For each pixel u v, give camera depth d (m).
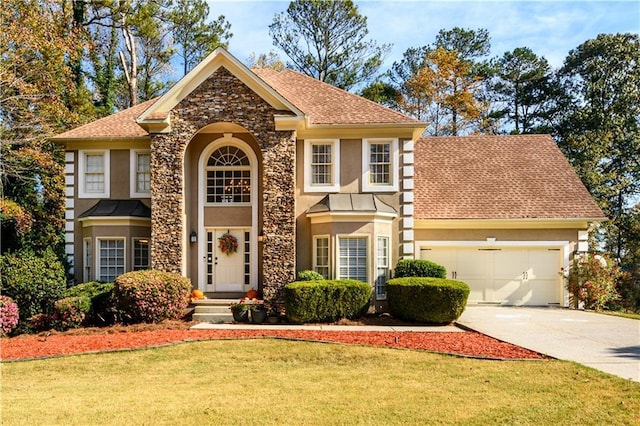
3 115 24.30
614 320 17.38
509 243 21.55
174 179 18.70
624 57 39.91
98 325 16.72
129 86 36.09
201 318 17.42
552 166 23.86
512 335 14.25
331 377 10.23
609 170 38.62
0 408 8.38
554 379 9.62
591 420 7.57
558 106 42.94
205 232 20.36
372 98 38.56
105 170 21.34
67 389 9.62
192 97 18.89
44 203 26.80
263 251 18.44
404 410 8.10
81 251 21.11
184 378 10.37
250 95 18.81
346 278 18.64
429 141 25.91
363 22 37.44
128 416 7.91
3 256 17.80
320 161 20.12
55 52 24.70
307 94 21.94
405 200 19.67
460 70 39.97
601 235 36.91
